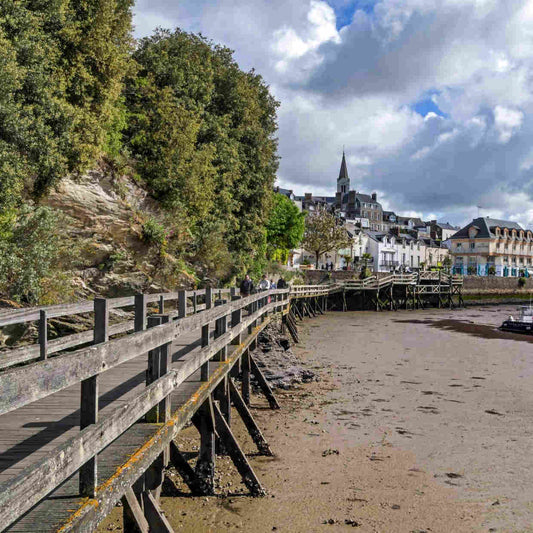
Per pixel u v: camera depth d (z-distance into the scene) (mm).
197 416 7527
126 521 4172
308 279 58375
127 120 27547
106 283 18516
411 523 6910
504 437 10742
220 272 28578
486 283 75375
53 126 18141
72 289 15664
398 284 57875
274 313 21812
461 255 105188
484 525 6902
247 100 37156
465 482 8344
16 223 14664
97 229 19500
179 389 6750
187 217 26922
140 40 32375
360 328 34625
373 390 15000
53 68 18703
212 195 29203
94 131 20281
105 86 21156
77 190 19703
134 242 20828
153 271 21156
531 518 7133
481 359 21469
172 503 7324
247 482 7703
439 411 12773
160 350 5051
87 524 3217
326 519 6949
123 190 22719
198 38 35250
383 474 8625
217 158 32188
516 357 22250
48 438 4809
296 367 16516
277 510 7172
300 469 8773
